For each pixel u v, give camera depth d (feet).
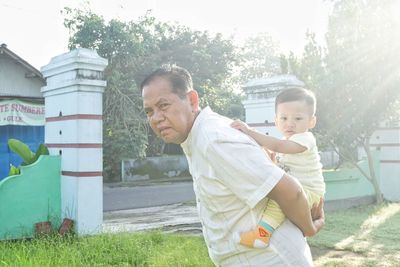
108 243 20.94
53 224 25.14
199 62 78.43
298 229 7.41
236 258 7.42
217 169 6.98
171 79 7.33
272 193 6.88
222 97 80.43
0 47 46.03
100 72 25.72
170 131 7.38
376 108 36.78
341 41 37.40
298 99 9.06
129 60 64.44
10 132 46.65
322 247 23.30
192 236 24.44
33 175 24.81
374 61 36.04
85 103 25.13
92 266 18.01
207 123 7.27
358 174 39.42
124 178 67.41
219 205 7.27
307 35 39.32
